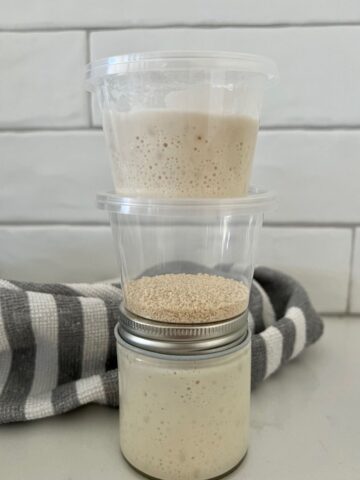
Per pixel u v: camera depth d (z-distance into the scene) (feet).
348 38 1.17
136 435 0.73
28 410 0.84
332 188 1.24
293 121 1.21
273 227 1.27
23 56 1.20
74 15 1.18
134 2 1.17
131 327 0.72
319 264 1.28
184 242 0.88
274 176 1.24
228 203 0.67
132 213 0.69
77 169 1.25
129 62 0.68
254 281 1.18
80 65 1.20
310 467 0.75
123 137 0.71
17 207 1.27
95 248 1.29
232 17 1.17
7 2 1.17
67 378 0.94
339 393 0.95
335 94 1.20
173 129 0.67
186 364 0.68
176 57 0.66
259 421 0.86
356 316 1.31
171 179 0.68
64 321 0.91
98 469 0.75
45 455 0.78
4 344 0.89
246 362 0.75
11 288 0.96
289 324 1.01
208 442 0.70
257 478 0.72
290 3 1.16
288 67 1.19
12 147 1.24
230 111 0.69
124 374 0.74
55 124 1.23
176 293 0.76
